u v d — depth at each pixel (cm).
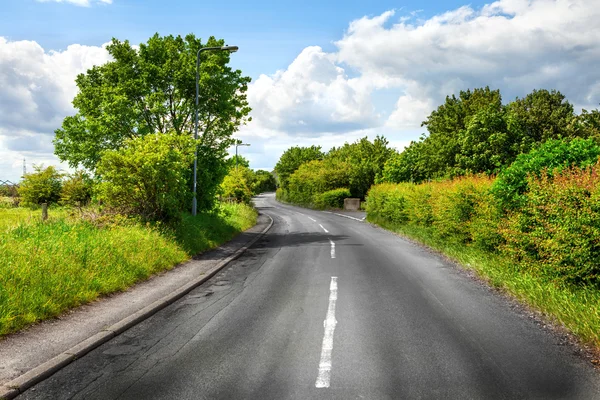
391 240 1716
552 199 726
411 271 1023
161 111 1942
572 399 381
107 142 2009
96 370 465
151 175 1338
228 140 2145
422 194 1717
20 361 474
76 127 2069
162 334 588
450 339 540
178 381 432
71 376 450
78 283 747
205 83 1972
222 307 730
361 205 4631
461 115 3675
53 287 692
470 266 1039
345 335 562
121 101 1898
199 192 1994
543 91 3284
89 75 2216
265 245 1659
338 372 445
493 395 390
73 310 680
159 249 1133
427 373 438
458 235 1295
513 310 673
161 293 810
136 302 739
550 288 690
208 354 505
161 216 1419
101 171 1403
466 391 398
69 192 3098
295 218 3456
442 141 3023
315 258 1273
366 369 451
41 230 1053
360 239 1772
